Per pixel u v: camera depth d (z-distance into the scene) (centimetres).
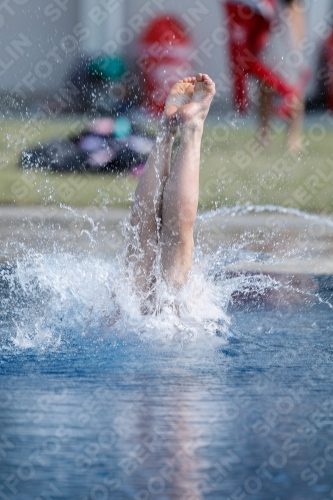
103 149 2680
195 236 1850
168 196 966
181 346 942
